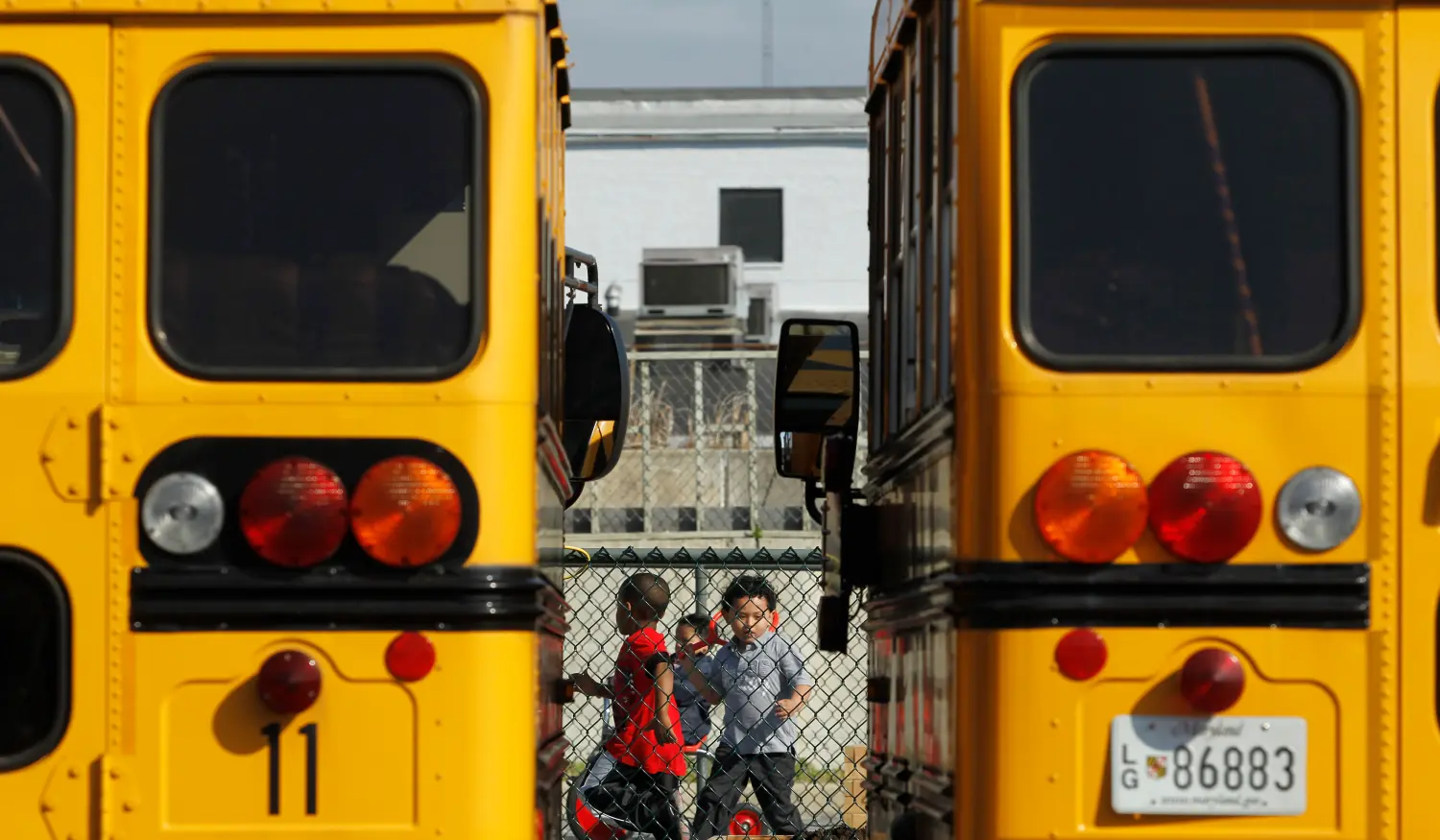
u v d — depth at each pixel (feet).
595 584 115.34
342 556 46.91
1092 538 45.83
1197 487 45.83
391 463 46.83
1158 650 46.03
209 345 47.96
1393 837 45.75
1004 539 46.55
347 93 48.85
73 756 46.42
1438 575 46.34
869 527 69.87
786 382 72.28
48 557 46.80
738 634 84.02
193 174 48.44
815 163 346.13
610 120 347.15
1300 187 47.85
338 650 46.68
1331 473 46.50
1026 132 47.93
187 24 48.44
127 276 47.88
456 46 48.70
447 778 46.50
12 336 47.73
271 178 48.57
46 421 47.19
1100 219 47.80
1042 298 47.62
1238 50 47.91
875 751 69.56
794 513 168.04
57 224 47.96
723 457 171.22
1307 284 47.62
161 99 48.42
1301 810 45.80
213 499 46.91
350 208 48.60
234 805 46.34
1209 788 45.80
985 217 47.65
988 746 46.09
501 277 48.19
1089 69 48.14
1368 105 47.75
